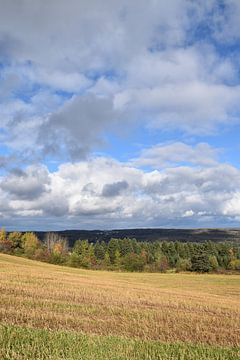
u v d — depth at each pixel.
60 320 17.52
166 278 75.19
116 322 18.25
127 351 12.23
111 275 72.25
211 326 19.23
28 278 36.78
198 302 30.22
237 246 134.12
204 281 69.94
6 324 15.07
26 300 22.69
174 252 132.62
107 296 28.39
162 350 12.79
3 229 115.50
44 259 103.81
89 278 49.50
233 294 47.94
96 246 131.50
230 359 12.51
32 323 16.45
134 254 110.88
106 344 12.77
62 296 26.06
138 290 37.38
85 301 24.83
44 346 11.97
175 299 31.03
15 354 10.96
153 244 143.38
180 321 20.05
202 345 14.30
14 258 76.25
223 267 117.06
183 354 12.47
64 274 50.41
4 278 34.75
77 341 12.80
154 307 24.95
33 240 113.88
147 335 15.98
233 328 19.11
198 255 108.50
